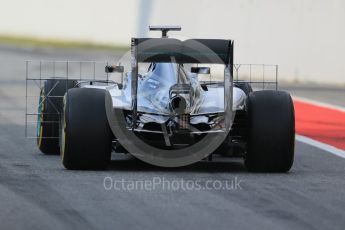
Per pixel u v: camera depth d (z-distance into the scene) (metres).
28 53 117.38
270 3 84.94
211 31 93.12
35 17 138.62
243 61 87.06
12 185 29.84
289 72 83.75
